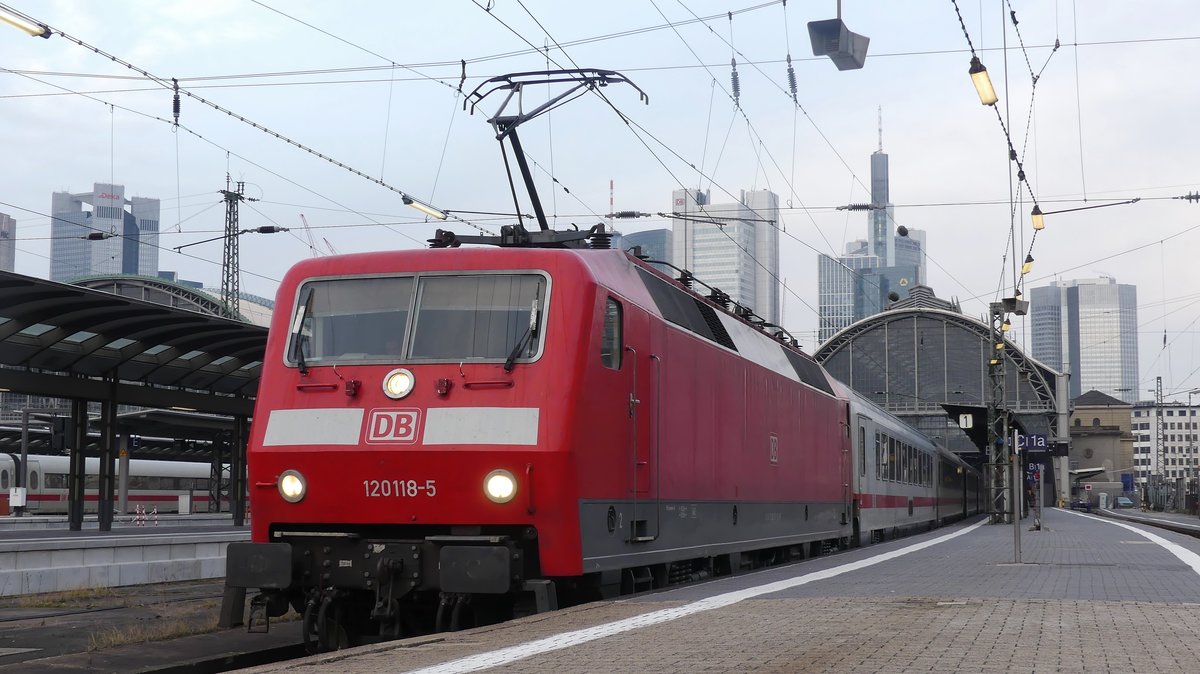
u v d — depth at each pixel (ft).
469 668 25.39
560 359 38.04
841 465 87.20
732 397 57.93
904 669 24.20
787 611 35.58
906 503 123.13
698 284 62.59
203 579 68.90
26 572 57.06
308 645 38.27
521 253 39.99
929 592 42.39
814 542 80.89
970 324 261.44
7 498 189.88
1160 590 43.52
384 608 37.29
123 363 106.22
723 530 55.72
